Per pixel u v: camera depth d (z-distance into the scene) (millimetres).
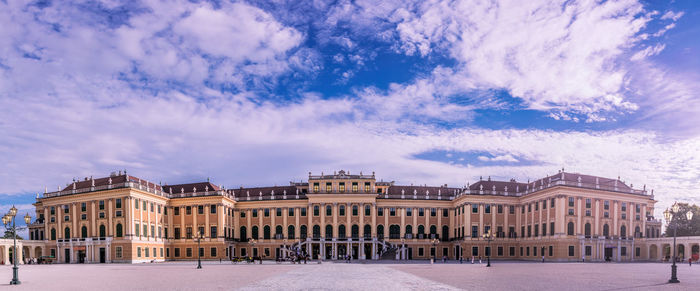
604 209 93125
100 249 93188
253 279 40344
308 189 117750
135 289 31891
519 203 106125
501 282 36344
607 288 31453
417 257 110625
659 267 63375
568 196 90250
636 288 31531
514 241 104875
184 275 47188
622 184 99500
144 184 102188
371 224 109000
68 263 93062
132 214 92125
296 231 111375
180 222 108188
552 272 50219
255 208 114375
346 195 109438
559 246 88625
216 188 111750
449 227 113500
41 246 100000
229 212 111125
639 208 97188
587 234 90750
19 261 93188
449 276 43531
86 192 95938
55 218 99938
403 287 32188
